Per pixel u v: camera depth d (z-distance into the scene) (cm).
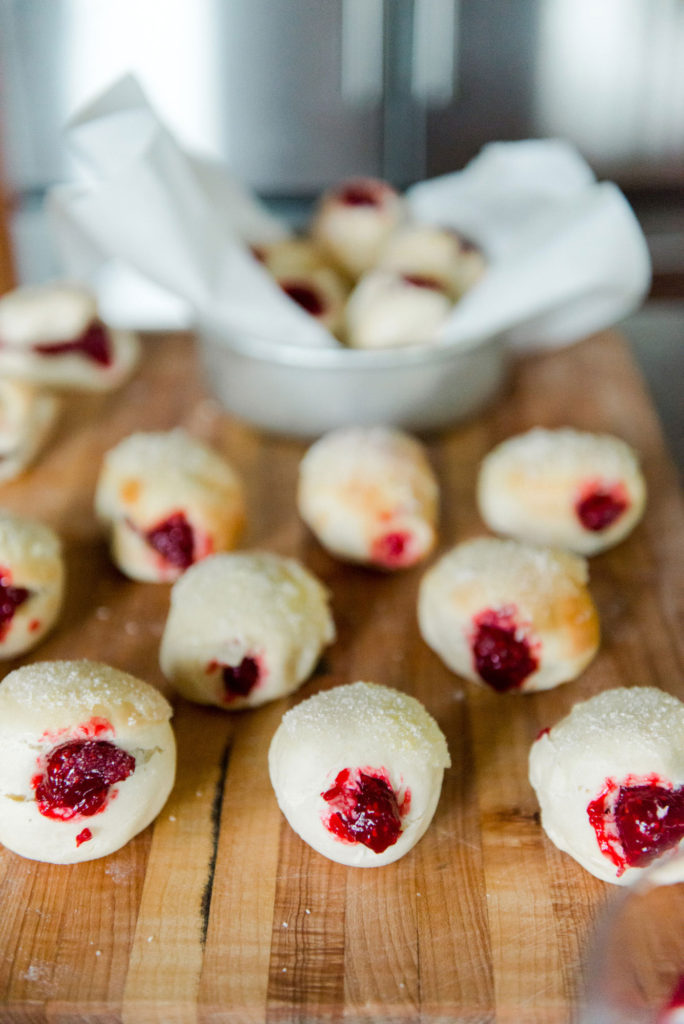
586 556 59
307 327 62
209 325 64
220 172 71
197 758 51
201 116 91
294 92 90
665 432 79
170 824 49
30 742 47
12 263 81
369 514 57
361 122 92
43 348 68
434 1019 44
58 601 55
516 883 47
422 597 55
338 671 54
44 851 47
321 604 55
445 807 49
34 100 89
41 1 85
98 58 88
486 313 62
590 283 63
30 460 65
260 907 46
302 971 45
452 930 46
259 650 52
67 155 92
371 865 47
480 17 86
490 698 53
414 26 86
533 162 71
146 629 56
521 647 52
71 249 69
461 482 64
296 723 48
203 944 46
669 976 42
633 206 94
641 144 92
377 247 70
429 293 63
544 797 48
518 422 68
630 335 86
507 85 89
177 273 62
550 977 45
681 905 44
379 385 63
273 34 87
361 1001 44
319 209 73
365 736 47
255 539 61
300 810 47
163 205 61
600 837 46
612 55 88
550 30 87
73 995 44
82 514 62
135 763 47
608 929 41
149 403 70
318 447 61
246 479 64
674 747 47
